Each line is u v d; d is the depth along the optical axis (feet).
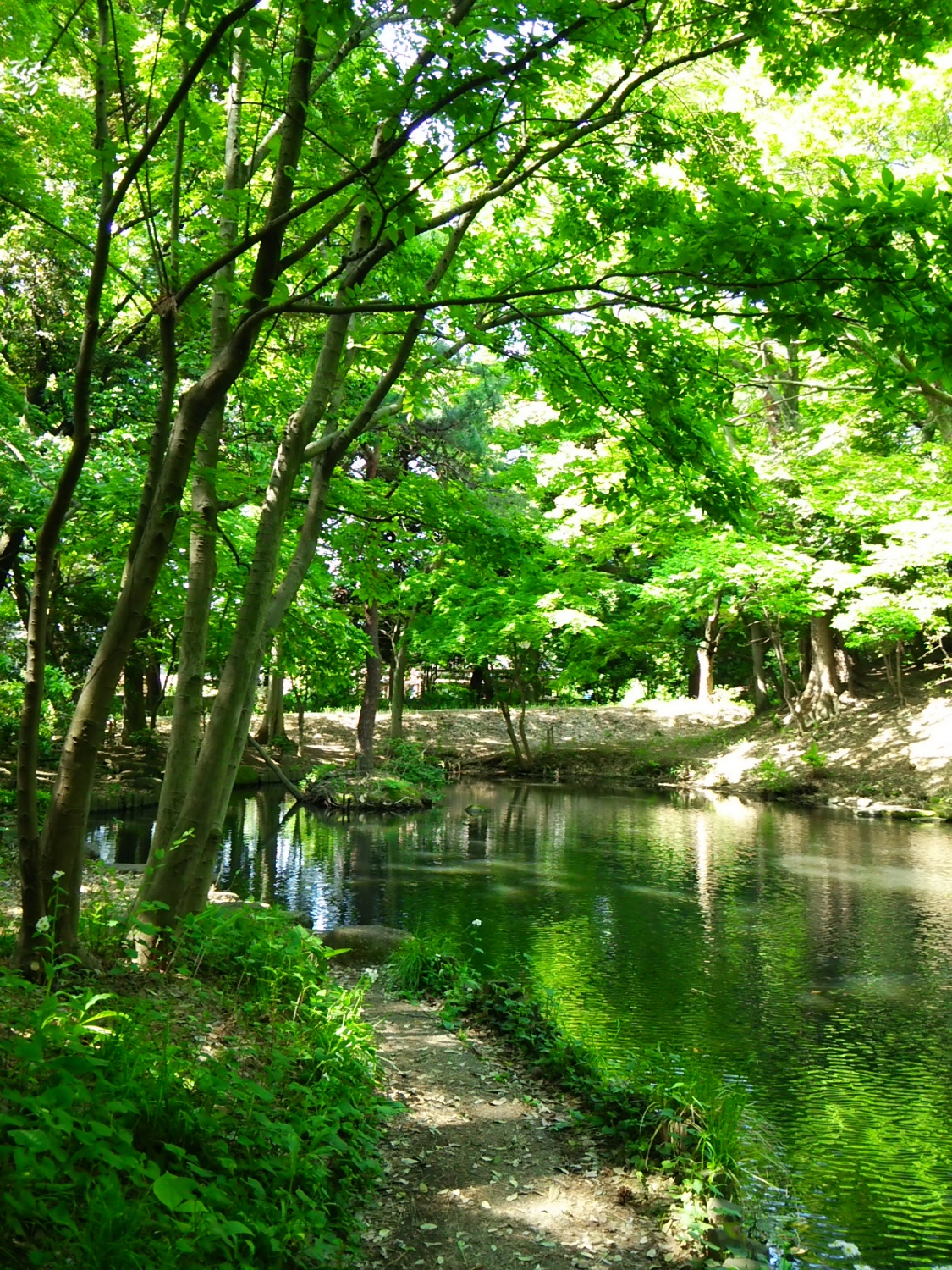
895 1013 26.04
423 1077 17.94
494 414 81.46
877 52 18.90
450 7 14.74
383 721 112.06
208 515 22.31
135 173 13.64
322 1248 10.59
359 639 55.06
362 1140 14.05
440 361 26.30
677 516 71.05
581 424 25.72
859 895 41.78
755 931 35.06
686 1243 12.68
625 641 92.38
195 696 22.36
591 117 19.56
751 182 20.53
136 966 17.88
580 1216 13.15
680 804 77.92
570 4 14.15
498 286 25.09
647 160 21.63
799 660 107.24
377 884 42.73
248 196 16.89
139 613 16.63
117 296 38.65
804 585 75.51
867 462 66.03
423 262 23.99
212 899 31.32
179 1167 10.21
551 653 115.96
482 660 99.60
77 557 47.44
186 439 16.53
